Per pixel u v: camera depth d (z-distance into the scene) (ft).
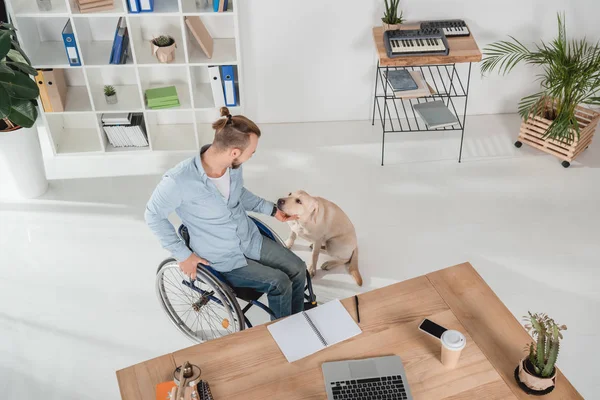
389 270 11.24
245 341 7.46
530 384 6.82
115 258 11.41
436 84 14.96
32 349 9.78
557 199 12.87
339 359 7.25
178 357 7.23
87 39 13.07
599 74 12.80
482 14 13.75
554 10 13.84
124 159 13.88
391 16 12.83
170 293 10.79
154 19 13.15
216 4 12.03
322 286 10.92
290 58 14.01
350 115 15.19
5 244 11.64
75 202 12.66
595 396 9.21
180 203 8.07
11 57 11.62
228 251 8.73
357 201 12.76
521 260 11.43
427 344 7.42
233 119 7.66
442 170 13.67
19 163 12.10
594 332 10.13
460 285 8.20
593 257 11.50
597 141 14.51
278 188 13.03
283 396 6.85
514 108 15.49
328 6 13.25
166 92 13.43
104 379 9.37
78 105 13.34
